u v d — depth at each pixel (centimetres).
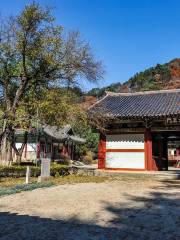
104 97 2997
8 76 2527
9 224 890
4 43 2408
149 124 2444
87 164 5153
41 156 4616
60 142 5209
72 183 1909
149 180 2116
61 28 2362
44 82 2514
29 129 2402
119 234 780
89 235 773
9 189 1543
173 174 2162
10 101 2598
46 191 1537
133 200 1267
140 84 13462
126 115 2356
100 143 2608
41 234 786
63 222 909
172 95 2764
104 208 1105
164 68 14125
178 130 2377
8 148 2609
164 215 980
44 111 2333
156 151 2695
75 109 2348
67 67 2450
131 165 2464
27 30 2239
